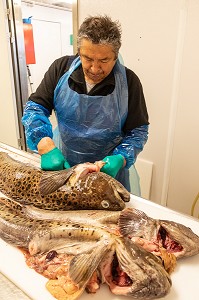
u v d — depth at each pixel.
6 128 2.45
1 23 2.04
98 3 1.65
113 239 0.64
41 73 3.65
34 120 1.10
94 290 0.60
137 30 1.59
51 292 0.60
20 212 0.84
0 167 1.00
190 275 0.66
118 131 1.17
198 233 0.79
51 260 0.66
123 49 1.69
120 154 1.08
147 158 1.86
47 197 0.86
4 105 2.35
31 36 2.56
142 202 0.93
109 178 0.86
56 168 0.96
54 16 3.56
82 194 0.83
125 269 0.58
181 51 1.48
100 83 1.05
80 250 0.66
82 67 1.03
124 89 1.09
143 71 1.67
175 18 1.44
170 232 0.70
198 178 1.68
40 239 0.70
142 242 0.67
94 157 1.24
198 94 1.51
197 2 1.35
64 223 0.73
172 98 1.61
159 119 1.71
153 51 1.58
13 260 0.70
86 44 0.86
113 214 0.78
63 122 1.19
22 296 0.59
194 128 1.59
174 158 1.74
